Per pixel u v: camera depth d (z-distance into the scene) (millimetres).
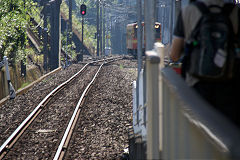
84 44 187125
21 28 67125
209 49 7043
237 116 7488
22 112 38688
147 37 18203
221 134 3951
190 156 5844
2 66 47531
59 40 99188
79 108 41062
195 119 4922
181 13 8047
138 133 15039
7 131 31016
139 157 13930
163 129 8938
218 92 7461
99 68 92062
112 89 55719
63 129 31406
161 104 9656
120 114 37531
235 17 7336
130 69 94250
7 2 67188
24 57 69000
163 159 9094
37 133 30281
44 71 86562
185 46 8039
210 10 7391
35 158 24125
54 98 47625
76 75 77750
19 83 60688
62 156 24000
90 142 27734
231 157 3574
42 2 88562
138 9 33188
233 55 7109
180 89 6164
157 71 8984
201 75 7227
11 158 24172
